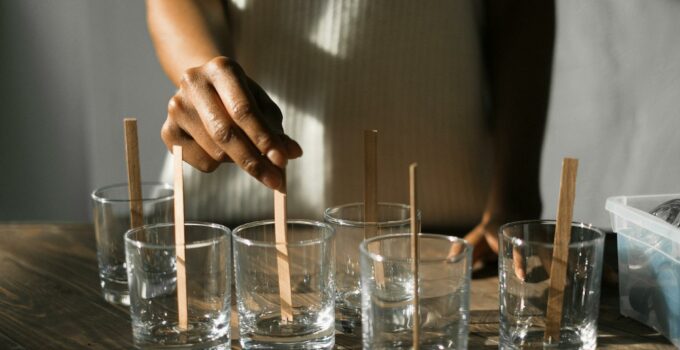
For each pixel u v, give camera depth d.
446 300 0.90
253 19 1.45
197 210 1.52
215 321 0.97
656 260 1.01
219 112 1.02
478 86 1.49
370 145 1.01
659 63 1.53
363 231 1.01
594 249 0.93
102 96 2.05
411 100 1.47
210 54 1.25
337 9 1.43
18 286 1.15
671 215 1.02
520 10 1.39
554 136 1.63
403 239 0.96
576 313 0.94
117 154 2.10
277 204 1.00
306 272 0.96
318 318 0.96
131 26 1.99
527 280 0.94
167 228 1.02
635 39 1.54
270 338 0.96
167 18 1.29
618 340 1.00
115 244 1.10
